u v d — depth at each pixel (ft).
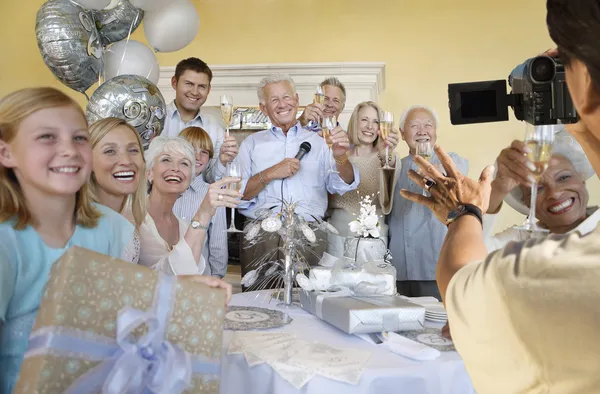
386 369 3.98
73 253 2.43
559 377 1.72
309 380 3.96
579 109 1.77
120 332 2.47
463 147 14.34
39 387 2.29
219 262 10.51
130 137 5.82
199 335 2.84
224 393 4.32
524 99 2.89
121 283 2.59
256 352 4.27
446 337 4.75
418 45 14.62
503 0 14.47
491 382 1.97
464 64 14.51
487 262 1.95
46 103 3.18
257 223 6.65
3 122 3.15
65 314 2.37
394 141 9.59
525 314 1.76
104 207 4.00
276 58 14.83
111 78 9.49
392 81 14.64
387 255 6.81
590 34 1.61
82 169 3.30
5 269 2.98
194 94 11.84
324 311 5.28
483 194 2.74
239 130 13.69
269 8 14.87
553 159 5.27
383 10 14.71
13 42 15.28
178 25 10.33
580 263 1.71
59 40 9.20
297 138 10.64
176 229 7.16
